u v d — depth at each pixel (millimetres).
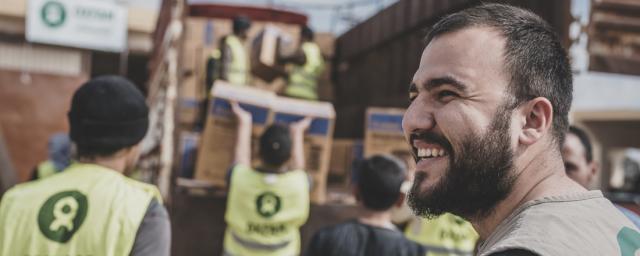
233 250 3262
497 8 1000
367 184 2334
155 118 5055
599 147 13594
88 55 9945
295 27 5496
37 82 8664
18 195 1589
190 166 3799
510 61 923
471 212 968
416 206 996
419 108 979
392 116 3949
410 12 4637
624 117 13000
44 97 8688
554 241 735
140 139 1730
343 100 6188
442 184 944
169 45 4602
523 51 933
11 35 9422
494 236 889
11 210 1557
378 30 5301
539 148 930
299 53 4625
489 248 856
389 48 5133
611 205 889
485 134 908
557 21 3197
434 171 962
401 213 3080
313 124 3867
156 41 6098
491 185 915
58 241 1488
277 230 3285
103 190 1557
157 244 1537
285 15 5418
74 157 1740
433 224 2982
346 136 5859
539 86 929
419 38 4480
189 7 4723
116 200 1535
